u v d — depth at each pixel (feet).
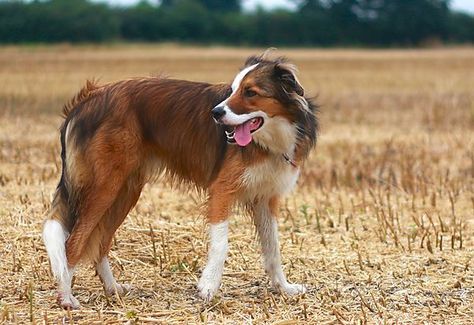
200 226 31.81
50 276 26.53
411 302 24.81
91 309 24.08
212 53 185.06
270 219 25.91
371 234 32.63
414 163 46.80
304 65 147.33
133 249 29.53
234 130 23.95
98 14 211.00
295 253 30.04
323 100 85.71
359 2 240.12
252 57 25.40
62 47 193.77
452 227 33.35
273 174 24.85
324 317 23.53
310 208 36.76
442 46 244.22
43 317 23.02
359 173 43.80
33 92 85.30
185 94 25.36
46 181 39.17
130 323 22.72
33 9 199.41
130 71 119.03
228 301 24.70
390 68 139.13
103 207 24.57
